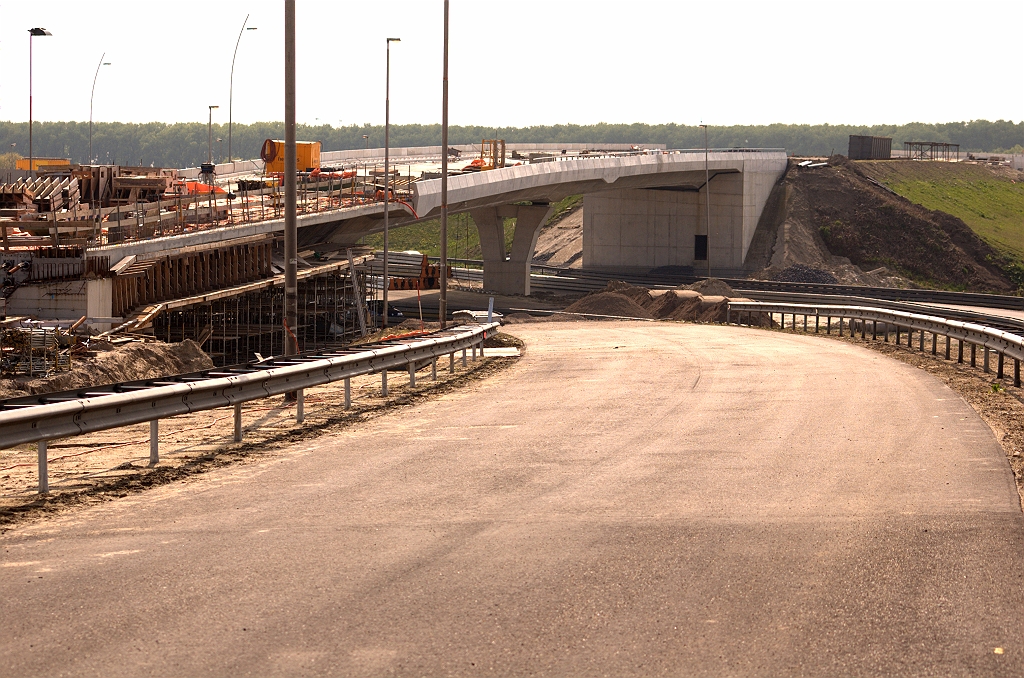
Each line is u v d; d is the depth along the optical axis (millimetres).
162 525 9906
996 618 7250
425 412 17750
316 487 11586
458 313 54969
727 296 78812
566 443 14242
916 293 80062
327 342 53531
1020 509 10305
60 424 11383
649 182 100938
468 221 142750
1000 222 118500
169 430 16297
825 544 9102
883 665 6438
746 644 6766
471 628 7047
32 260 35438
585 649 6676
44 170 58562
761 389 20141
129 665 6398
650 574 8242
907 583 8023
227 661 6461
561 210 141750
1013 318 63094
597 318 64312
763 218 116875
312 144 73812
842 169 122875
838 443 14031
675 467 12492
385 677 6227
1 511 10453
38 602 7578
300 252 59031
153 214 47750
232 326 45000
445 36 43125
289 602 7578
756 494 11039
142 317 35406
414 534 9500
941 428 15164
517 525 9805
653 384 21250
